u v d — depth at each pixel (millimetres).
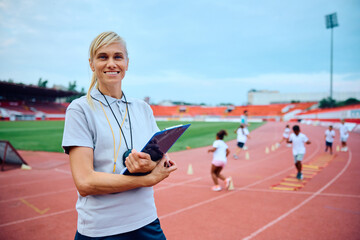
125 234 1312
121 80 1465
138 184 1202
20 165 9820
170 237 3996
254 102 95375
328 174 8562
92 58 1423
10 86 53750
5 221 4625
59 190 6609
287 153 13781
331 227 4344
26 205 5461
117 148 1313
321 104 62781
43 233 4160
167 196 6133
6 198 5945
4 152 9141
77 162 1196
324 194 6246
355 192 6395
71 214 4957
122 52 1409
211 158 12008
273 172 9023
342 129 14250
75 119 1237
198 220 4664
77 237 1357
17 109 59344
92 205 1282
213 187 6676
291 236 4016
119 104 1435
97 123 1290
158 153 1305
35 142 16562
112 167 1284
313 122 44719
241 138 11969
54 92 64562
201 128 32188
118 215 1288
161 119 85062
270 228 4316
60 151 13188
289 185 7129
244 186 7074
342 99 83062
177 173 8828
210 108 90250
